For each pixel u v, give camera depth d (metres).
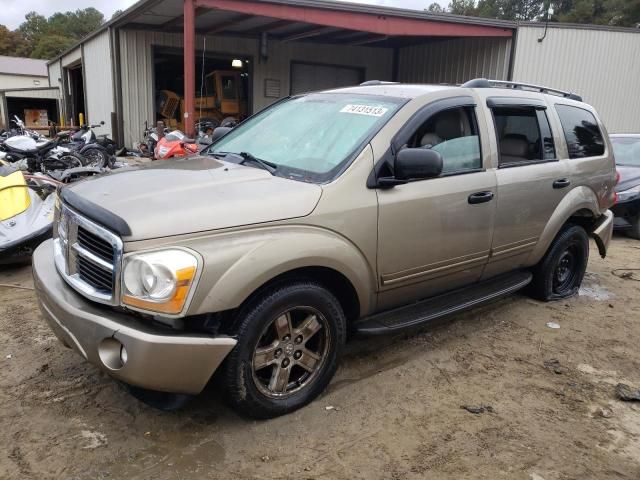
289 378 3.16
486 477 2.71
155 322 2.65
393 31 13.52
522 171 4.29
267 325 2.89
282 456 2.80
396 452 2.87
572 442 3.03
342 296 3.39
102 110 18.27
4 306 4.60
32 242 5.45
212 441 2.89
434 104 3.69
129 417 3.07
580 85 16.22
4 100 27.89
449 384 3.61
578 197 4.88
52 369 3.55
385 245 3.34
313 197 3.04
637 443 3.05
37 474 2.58
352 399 3.36
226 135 4.31
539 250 4.71
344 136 3.49
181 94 20.08
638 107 16.97
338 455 2.83
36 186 6.62
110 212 2.65
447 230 3.70
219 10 12.69
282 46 18.19
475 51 16.61
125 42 16.19
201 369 2.67
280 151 3.62
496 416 3.25
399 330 3.50
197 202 2.79
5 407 3.11
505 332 4.50
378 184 3.29
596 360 4.08
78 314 2.69
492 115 4.13
